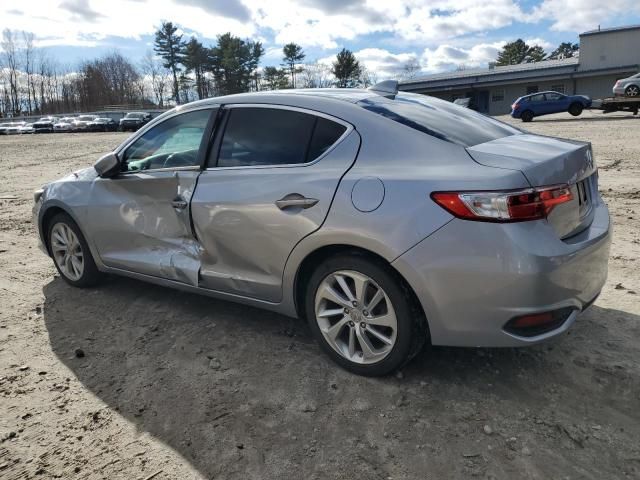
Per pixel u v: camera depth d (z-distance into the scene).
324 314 3.13
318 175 2.98
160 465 2.45
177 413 2.82
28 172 14.23
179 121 3.78
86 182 4.31
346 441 2.56
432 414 2.73
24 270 5.19
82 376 3.21
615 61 43.34
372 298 2.92
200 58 81.12
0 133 54.78
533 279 2.48
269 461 2.45
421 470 2.36
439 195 2.60
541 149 2.89
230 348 3.48
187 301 4.25
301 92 3.43
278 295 3.26
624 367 3.05
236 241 3.32
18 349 3.55
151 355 3.43
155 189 3.76
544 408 2.74
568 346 3.31
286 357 3.33
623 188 7.96
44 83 96.12
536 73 45.66
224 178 3.39
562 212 2.69
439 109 3.39
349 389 2.96
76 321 3.97
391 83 3.69
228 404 2.88
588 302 2.86
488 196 2.50
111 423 2.76
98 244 4.25
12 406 2.92
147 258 3.92
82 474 2.41
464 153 2.75
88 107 93.38
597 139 15.25
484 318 2.59
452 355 3.26
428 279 2.64
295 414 2.78
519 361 3.17
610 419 2.64
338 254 2.95
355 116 3.04
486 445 2.49
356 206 2.79
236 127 3.45
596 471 2.32
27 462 2.49
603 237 2.93
